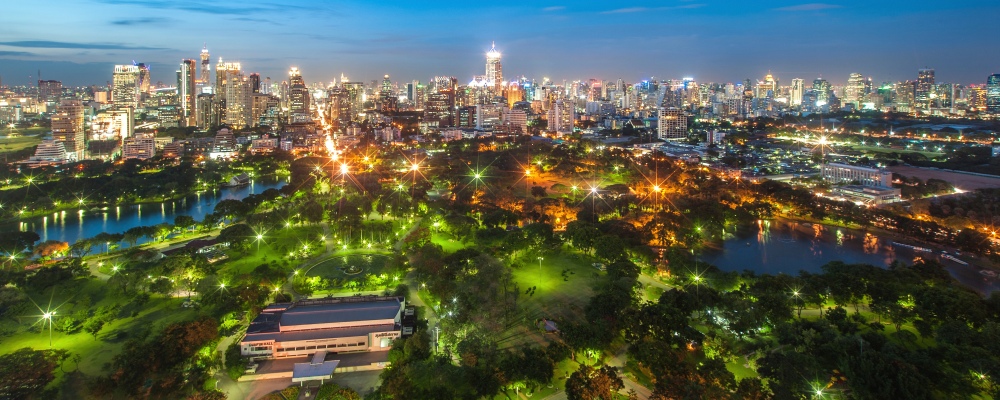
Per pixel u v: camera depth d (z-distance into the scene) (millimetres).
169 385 190000
